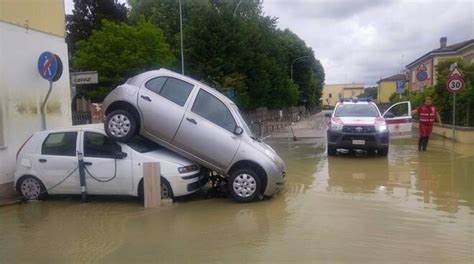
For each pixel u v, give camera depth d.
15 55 10.55
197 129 9.05
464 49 47.12
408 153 16.33
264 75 32.97
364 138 15.18
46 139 9.52
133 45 28.33
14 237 6.90
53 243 6.57
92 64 28.17
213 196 9.59
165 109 9.11
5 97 10.18
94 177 9.07
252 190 8.88
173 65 29.62
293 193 9.63
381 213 7.80
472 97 20.50
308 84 66.50
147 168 8.64
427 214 7.70
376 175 11.67
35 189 9.44
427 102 16.73
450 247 5.99
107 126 9.18
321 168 13.02
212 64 29.80
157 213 8.20
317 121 50.44
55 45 12.06
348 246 6.08
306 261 5.57
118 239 6.67
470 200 8.72
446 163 13.57
